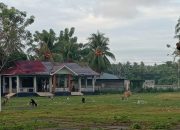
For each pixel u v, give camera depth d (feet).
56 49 349.41
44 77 308.81
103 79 361.92
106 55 367.45
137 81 387.34
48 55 332.39
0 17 289.94
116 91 342.23
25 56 320.09
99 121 100.42
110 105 171.32
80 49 365.40
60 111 140.46
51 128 85.71
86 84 328.08
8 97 227.61
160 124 88.89
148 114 121.70
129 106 163.94
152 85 419.54
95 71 356.59
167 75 542.16
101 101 207.10
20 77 302.25
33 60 319.68
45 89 309.01
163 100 212.64
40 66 305.12
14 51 299.58
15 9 289.94
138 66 531.91
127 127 86.12
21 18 292.20
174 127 84.33
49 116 118.73
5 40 289.74
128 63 526.57
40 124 92.89
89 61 358.64
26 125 89.81
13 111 141.59
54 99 235.81
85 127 86.99
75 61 353.51
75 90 315.17
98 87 351.87
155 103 184.14
